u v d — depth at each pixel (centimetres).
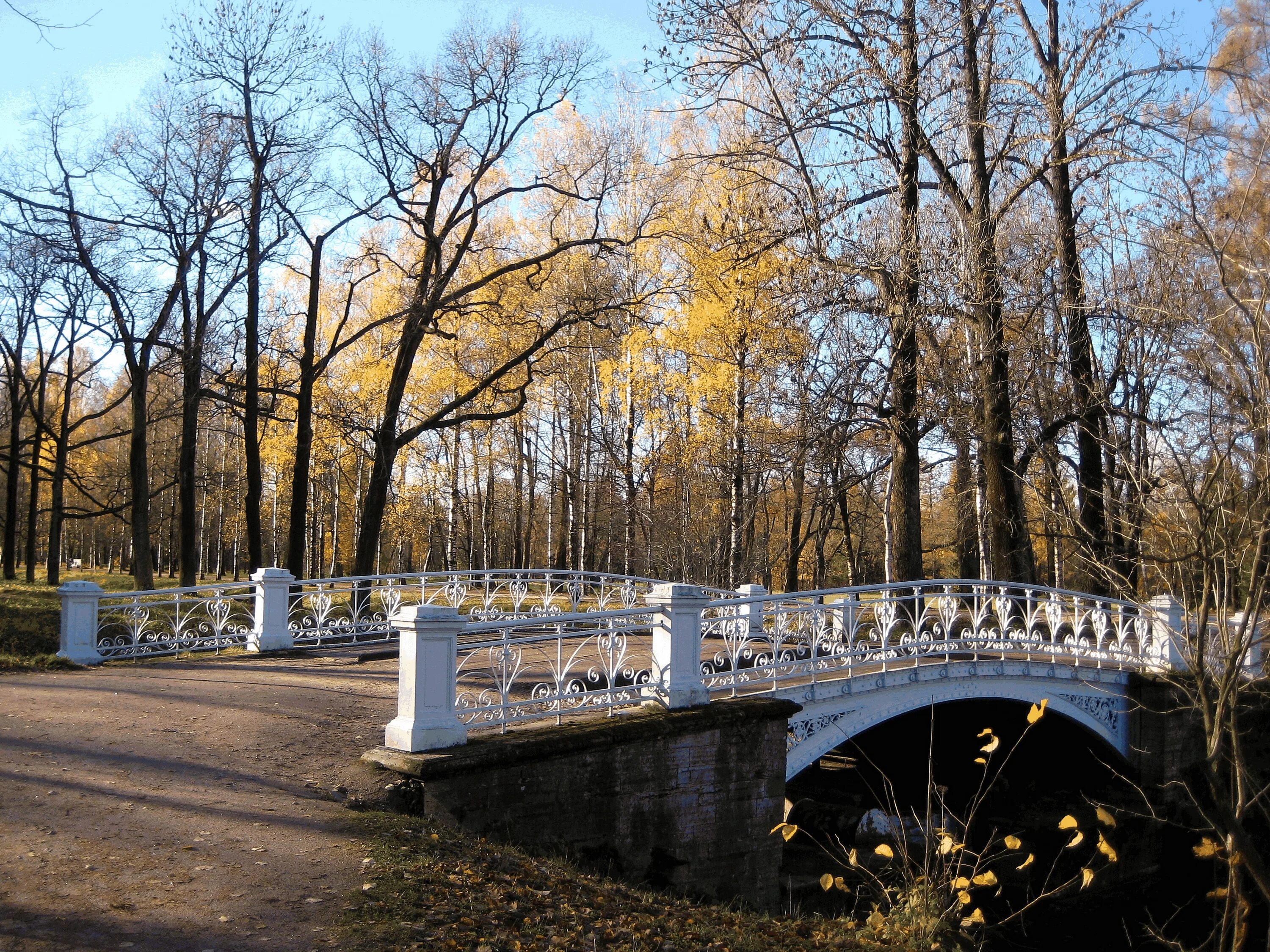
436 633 789
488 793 773
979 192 1967
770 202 2178
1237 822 834
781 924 827
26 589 2362
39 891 496
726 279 2405
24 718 843
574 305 2505
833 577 4850
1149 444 1152
